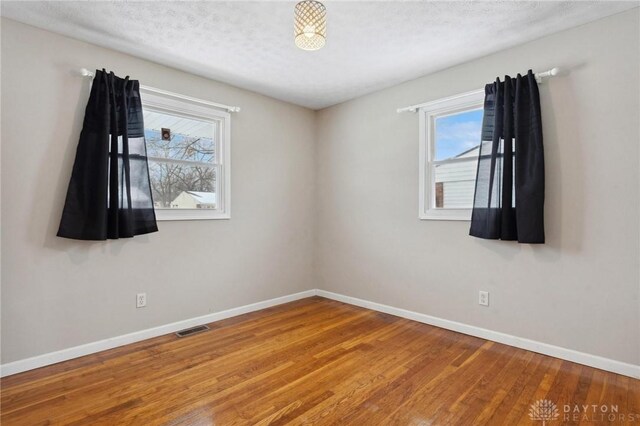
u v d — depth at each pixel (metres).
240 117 3.60
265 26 2.40
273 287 3.93
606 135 2.30
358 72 3.21
